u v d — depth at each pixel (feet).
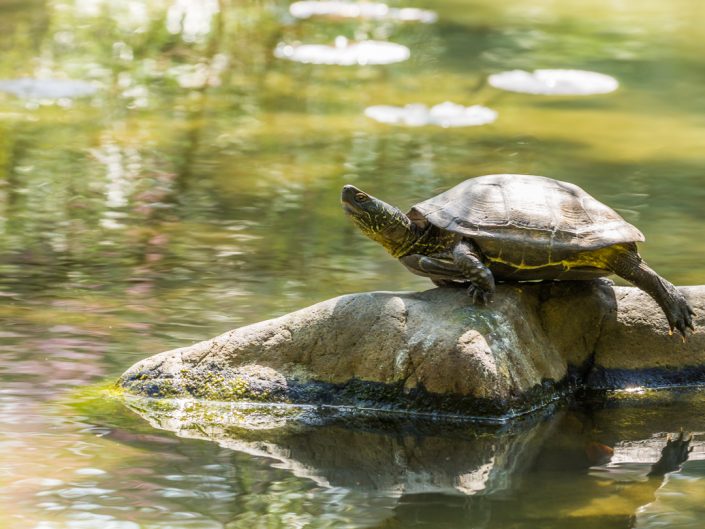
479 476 23.75
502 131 63.67
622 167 56.24
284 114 66.90
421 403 27.73
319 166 55.72
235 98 70.59
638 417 28.02
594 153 58.95
